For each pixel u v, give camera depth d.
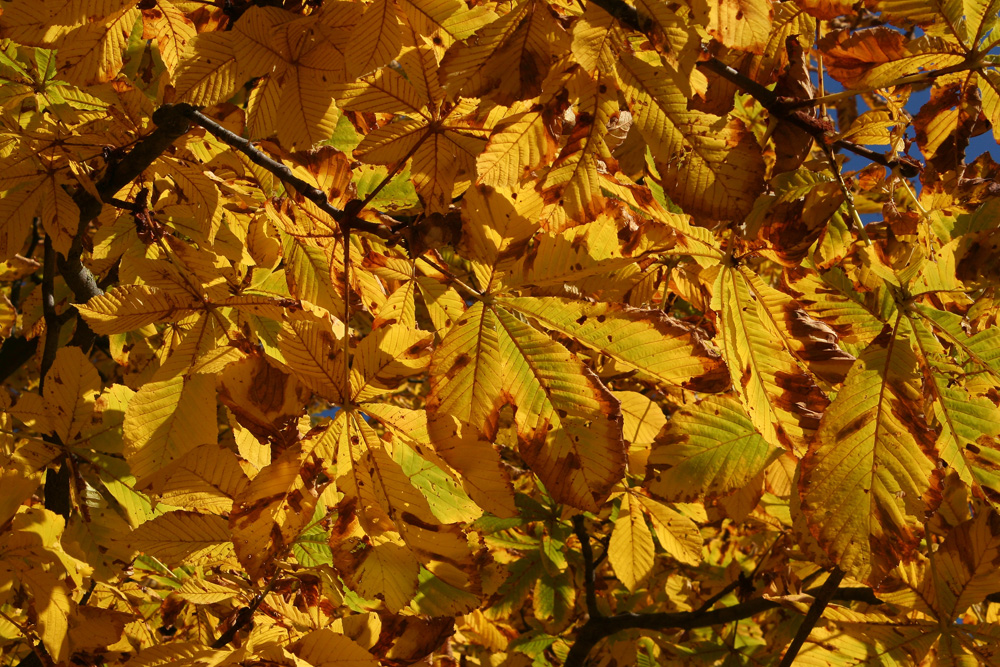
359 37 1.63
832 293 1.66
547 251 1.62
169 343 1.91
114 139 1.86
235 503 1.58
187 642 1.64
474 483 1.60
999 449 1.61
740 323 1.64
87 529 1.86
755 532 3.13
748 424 1.72
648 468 1.72
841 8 1.59
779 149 1.65
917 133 1.71
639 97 1.58
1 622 1.80
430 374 1.60
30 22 1.66
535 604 2.65
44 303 2.12
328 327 1.59
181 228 2.01
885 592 1.79
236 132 1.83
